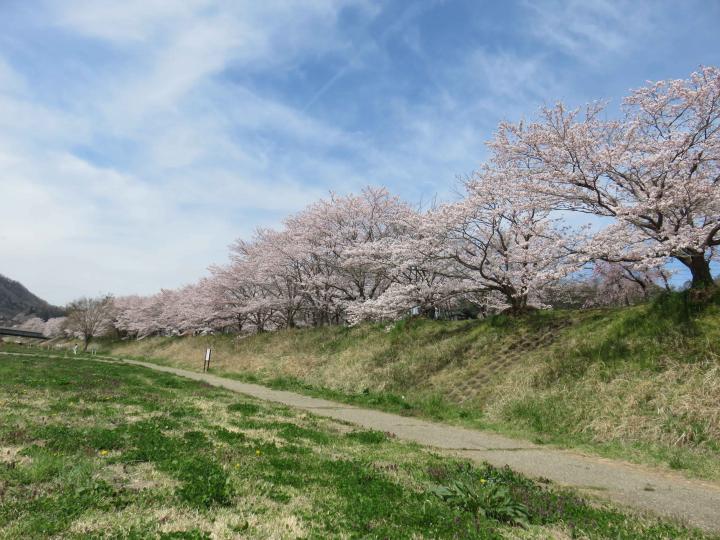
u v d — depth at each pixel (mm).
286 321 35312
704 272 11945
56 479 4961
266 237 34844
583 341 13070
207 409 10836
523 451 8789
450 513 4703
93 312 62656
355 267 24703
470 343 16781
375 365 18812
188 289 50250
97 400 10930
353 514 4508
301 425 9633
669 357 10469
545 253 13648
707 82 11648
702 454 7980
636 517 5078
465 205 16641
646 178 12320
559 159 13336
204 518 4164
